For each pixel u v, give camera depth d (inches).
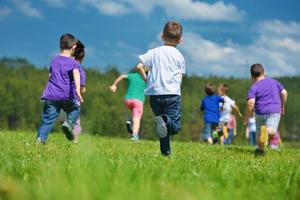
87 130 335.3
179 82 497.0
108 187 199.6
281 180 279.0
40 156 417.4
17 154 434.6
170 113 494.3
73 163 307.6
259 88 674.8
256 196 227.6
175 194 192.7
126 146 673.6
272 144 1045.2
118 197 184.1
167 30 506.3
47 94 605.9
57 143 629.9
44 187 197.6
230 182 246.1
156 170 277.3
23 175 263.7
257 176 295.6
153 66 499.2
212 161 428.1
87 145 327.9
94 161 287.6
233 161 449.4
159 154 493.7
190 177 263.7
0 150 476.4
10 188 207.0
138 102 917.2
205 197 188.7
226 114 1150.3
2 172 264.7
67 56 618.5
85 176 216.1
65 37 621.6
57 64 612.4
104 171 244.7
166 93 489.7
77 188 190.2
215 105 1086.4
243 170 326.3
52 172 260.7
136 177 234.8
